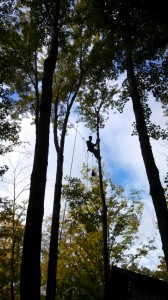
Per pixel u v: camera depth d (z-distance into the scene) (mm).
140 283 12516
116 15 11250
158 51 12203
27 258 4961
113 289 13656
